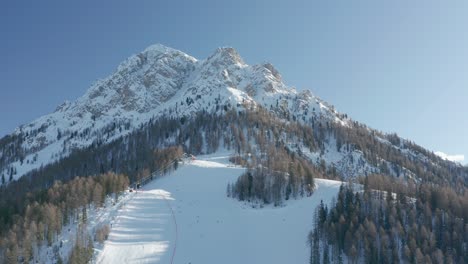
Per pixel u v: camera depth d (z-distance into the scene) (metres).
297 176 182.62
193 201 176.62
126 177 194.12
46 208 141.62
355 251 128.50
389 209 147.75
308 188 179.50
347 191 161.50
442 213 147.75
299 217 156.62
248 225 154.38
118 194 175.88
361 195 158.75
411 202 158.38
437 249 127.88
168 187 198.38
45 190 177.50
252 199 179.38
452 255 129.75
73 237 131.38
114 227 144.00
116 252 128.38
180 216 159.38
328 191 176.38
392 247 132.38
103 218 151.00
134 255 127.81
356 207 149.75
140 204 168.38
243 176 185.50
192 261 128.38
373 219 146.00
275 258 132.62
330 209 153.38
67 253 125.31
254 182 183.00
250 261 131.00
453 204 156.62
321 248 135.62
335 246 132.62
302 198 176.38
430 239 134.25
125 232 141.62
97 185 164.00
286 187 181.25
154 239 139.12
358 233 133.38
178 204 172.12
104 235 134.38
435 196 161.50
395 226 139.75
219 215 162.62
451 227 140.88
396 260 127.50
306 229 147.12
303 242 140.00
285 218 157.88
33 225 131.62
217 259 131.00
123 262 123.75
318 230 140.25
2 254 124.38
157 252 130.88
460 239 134.75
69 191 166.12
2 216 149.38
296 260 131.25
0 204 166.38
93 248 126.56
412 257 127.00
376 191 163.62
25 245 123.50
